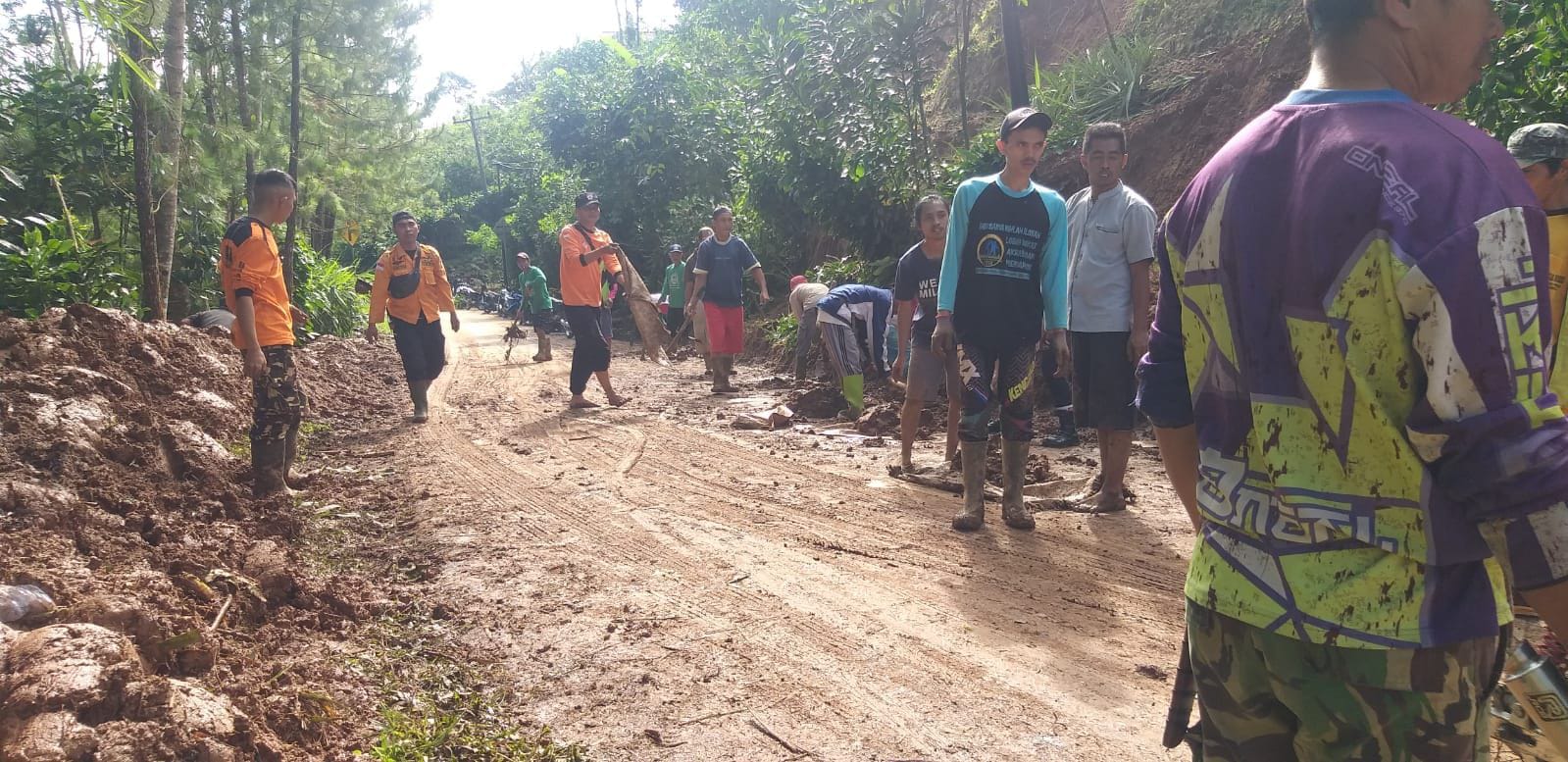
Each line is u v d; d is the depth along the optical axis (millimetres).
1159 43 10836
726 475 6574
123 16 5023
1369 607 1314
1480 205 1200
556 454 7414
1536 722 1599
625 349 16188
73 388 5832
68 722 2357
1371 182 1267
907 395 6273
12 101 10883
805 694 3371
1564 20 5496
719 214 10500
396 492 6301
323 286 17625
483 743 3041
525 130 46188
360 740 3002
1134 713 3203
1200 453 1546
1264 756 1516
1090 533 5086
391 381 12281
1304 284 1320
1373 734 1347
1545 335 1206
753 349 14062
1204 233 1473
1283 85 8992
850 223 12781
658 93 20188
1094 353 5395
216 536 4520
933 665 3580
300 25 16172
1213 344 1486
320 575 4590
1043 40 13531
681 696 3373
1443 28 1390
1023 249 4883
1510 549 1187
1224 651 1510
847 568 4637
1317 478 1348
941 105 14438
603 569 4688
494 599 4332
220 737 2541
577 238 9594
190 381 7496
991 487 5969
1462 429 1186
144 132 9625
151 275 9781
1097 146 5316
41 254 9398
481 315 31531
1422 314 1211
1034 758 2947
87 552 3955
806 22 13039
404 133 19516
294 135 16359
